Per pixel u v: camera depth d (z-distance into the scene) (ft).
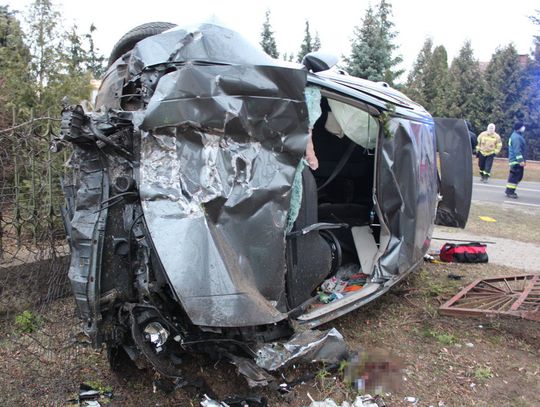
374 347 12.25
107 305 8.92
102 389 10.07
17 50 20.33
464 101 103.14
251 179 9.03
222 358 9.91
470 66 108.47
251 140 9.12
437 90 101.24
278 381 10.28
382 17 60.80
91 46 25.81
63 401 9.71
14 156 12.41
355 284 13.73
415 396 10.26
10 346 11.53
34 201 12.64
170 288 8.34
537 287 16.56
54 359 11.07
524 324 13.71
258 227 9.00
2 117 14.35
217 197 8.58
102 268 8.80
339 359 10.61
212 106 8.62
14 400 9.63
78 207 9.03
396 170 12.74
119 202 8.95
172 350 9.36
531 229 27.94
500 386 10.87
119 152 8.85
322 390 10.19
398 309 14.89
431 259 20.20
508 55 101.04
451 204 18.63
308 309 11.56
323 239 11.76
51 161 12.73
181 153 8.61
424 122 15.16
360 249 15.17
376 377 10.62
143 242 8.70
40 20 21.01
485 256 20.31
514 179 39.99
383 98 13.04
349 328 13.38
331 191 17.65
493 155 51.90
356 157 16.78
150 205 8.38
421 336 13.16
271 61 9.37
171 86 8.50
